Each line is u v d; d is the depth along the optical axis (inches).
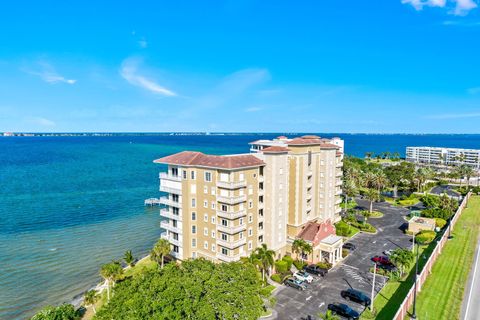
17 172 7568.9
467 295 2121.1
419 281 2186.3
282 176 2709.2
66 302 2283.5
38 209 4525.1
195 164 2564.0
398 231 3661.4
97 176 7322.8
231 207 2347.4
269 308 2052.2
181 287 1392.7
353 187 4837.6
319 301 2146.9
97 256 3056.1
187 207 2620.6
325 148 3316.9
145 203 4963.1
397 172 5876.0
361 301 2106.3
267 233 2662.4
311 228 2950.3
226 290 1446.9
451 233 3358.8
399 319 1787.6
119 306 1327.5
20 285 2497.5
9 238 3440.0
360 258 2888.8
